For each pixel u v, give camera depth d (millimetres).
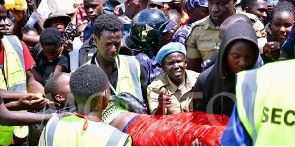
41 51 6363
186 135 4113
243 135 3141
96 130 3693
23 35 6871
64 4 7531
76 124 3744
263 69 3195
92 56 5383
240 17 4883
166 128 4223
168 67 5109
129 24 6586
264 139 3084
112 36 5008
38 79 6293
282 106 3088
